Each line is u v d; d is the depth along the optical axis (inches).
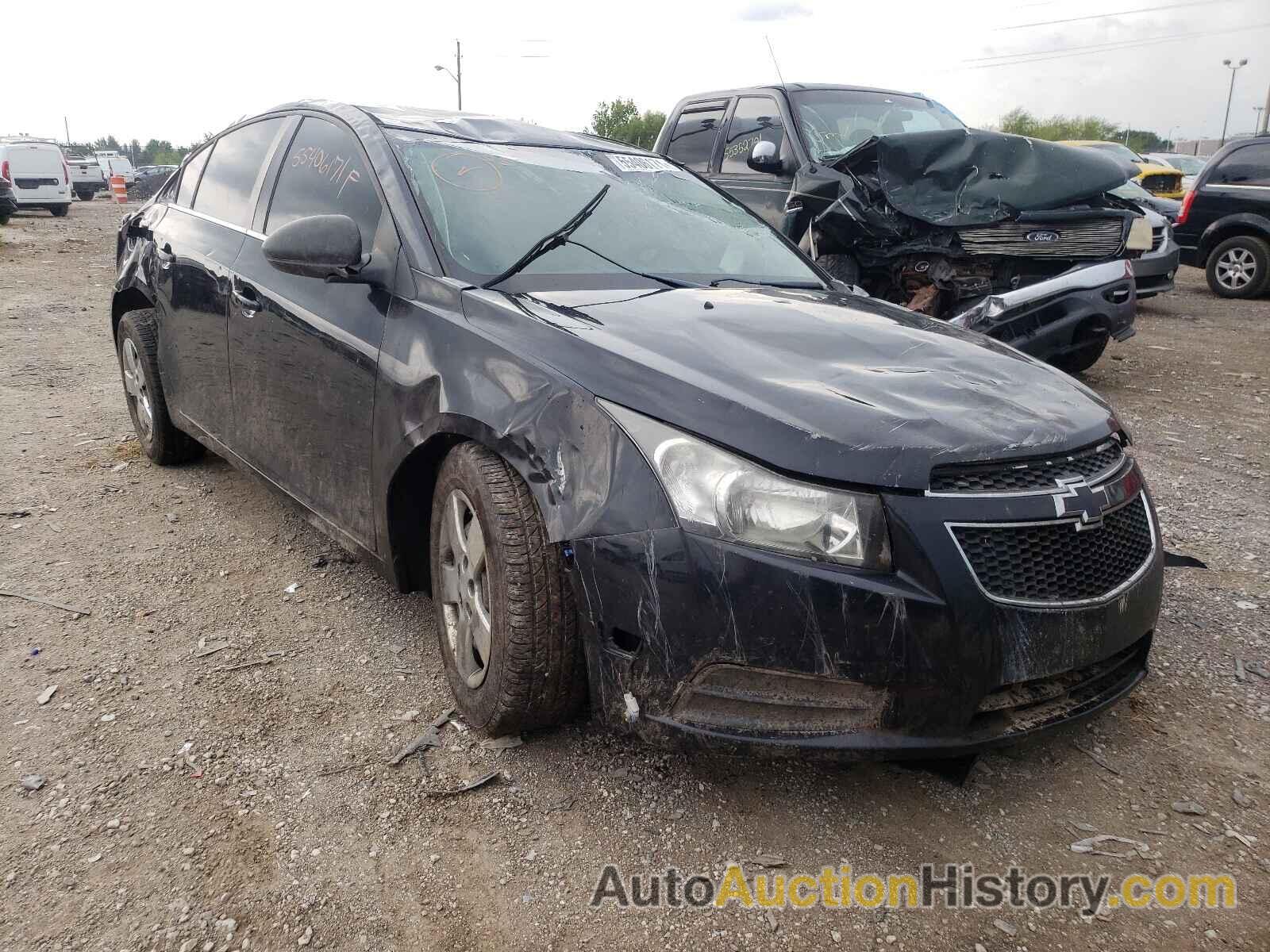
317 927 77.8
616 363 90.6
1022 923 80.4
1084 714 91.2
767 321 108.2
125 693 110.0
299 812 91.0
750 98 315.9
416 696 110.7
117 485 179.5
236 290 142.6
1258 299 482.6
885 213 265.6
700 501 81.7
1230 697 115.6
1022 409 91.9
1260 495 188.4
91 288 443.2
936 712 81.6
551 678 93.2
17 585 136.3
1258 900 83.4
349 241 111.4
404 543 114.0
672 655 83.0
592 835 89.1
